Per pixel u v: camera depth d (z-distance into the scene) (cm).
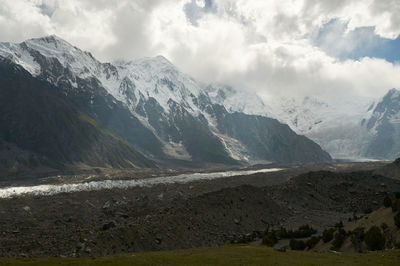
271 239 11994
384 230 9362
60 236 10825
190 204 14962
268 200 18288
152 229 11981
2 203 19988
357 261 6950
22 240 10519
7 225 15162
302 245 11425
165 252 8938
